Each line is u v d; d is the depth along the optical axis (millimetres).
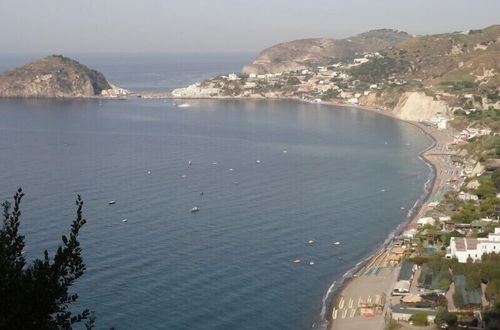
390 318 108625
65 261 33844
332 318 109312
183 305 110500
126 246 138000
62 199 178000
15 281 31906
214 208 172375
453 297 112250
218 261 131375
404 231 155875
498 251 129750
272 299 115312
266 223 159625
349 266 133625
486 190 181750
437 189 199625
